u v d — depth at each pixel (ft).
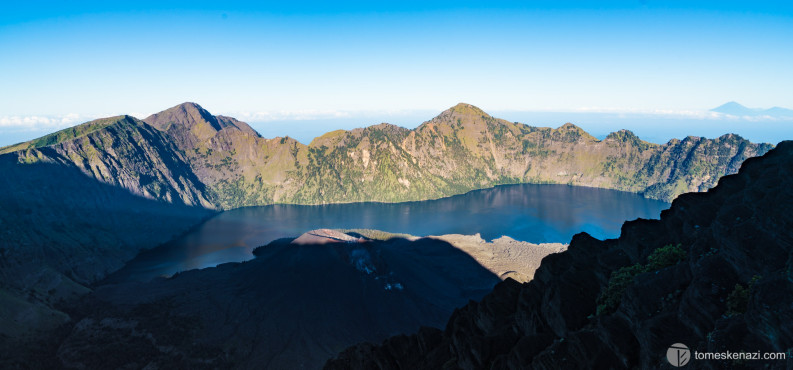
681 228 168.14
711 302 111.55
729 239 123.03
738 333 97.35
